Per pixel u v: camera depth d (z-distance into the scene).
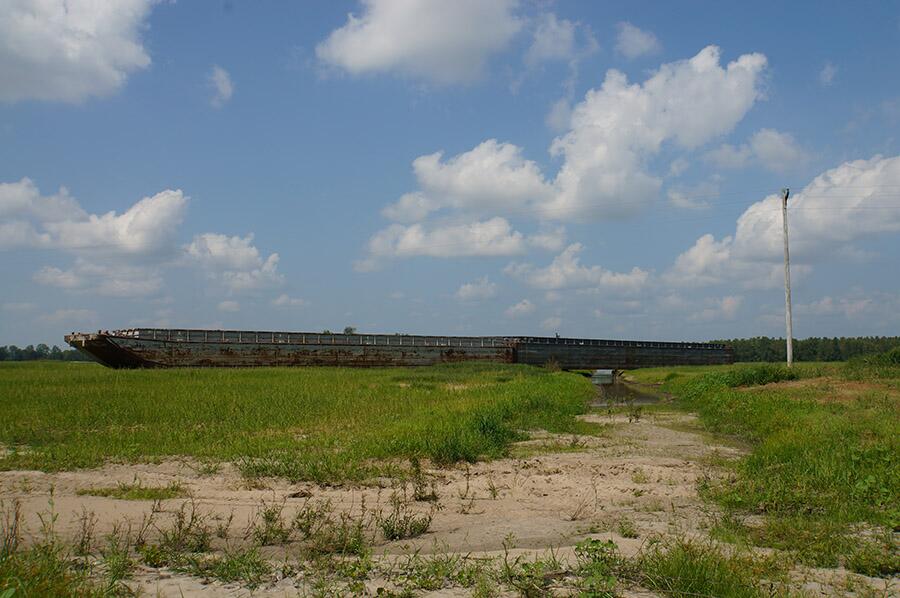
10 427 17.89
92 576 7.02
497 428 17.70
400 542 8.86
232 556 7.84
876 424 16.62
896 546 8.16
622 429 20.58
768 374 33.31
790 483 11.40
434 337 66.06
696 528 9.37
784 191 39.78
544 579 7.11
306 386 29.95
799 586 6.86
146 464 13.84
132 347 45.38
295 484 12.19
